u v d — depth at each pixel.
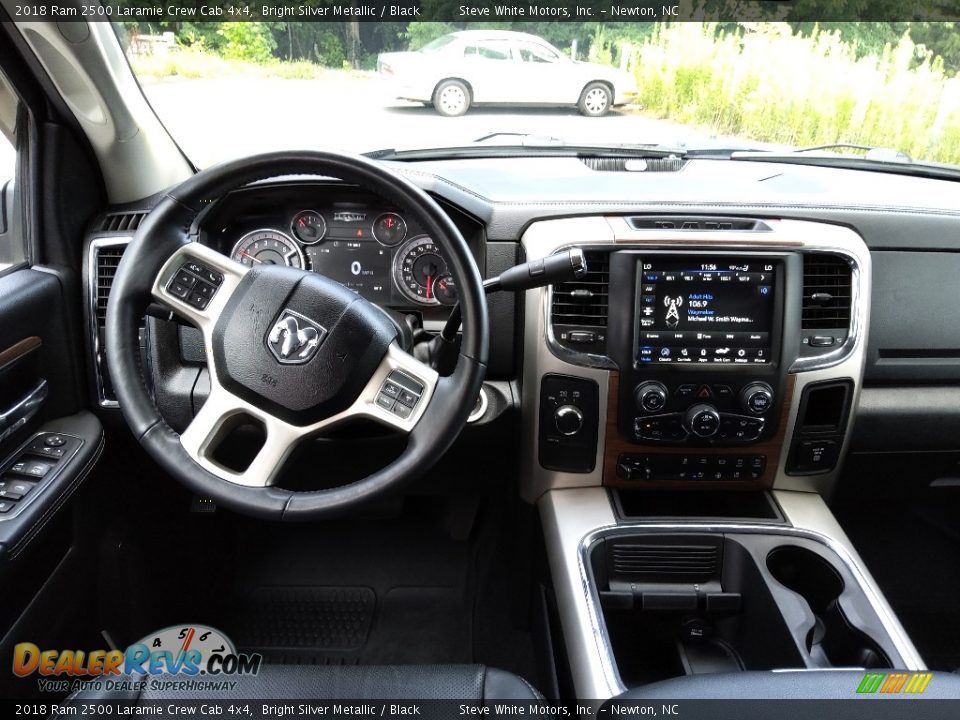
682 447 1.53
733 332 1.46
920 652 1.75
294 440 1.09
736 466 1.55
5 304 1.30
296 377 1.07
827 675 0.95
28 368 1.38
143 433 1.06
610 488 1.60
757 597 1.42
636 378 1.48
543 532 1.58
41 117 1.42
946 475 1.77
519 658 1.77
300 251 1.62
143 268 1.09
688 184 1.73
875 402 1.65
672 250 1.42
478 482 1.80
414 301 1.64
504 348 1.62
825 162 1.92
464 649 1.81
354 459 1.72
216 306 1.11
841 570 1.41
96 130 1.47
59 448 1.40
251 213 1.60
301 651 1.82
